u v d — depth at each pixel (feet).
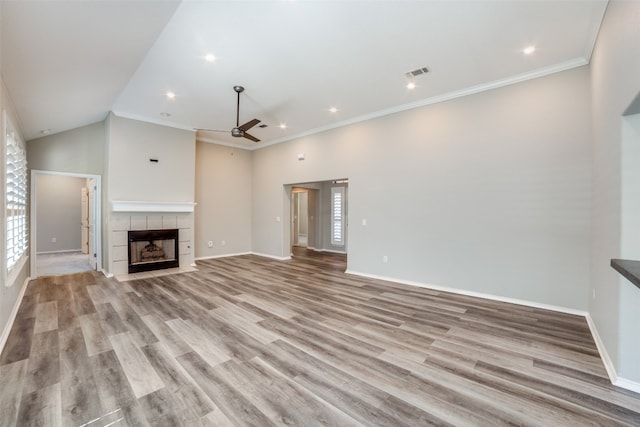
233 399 6.35
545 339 9.36
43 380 7.00
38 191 26.40
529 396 6.50
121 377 7.15
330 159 20.21
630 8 6.55
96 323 10.50
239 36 9.96
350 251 18.99
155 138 19.17
